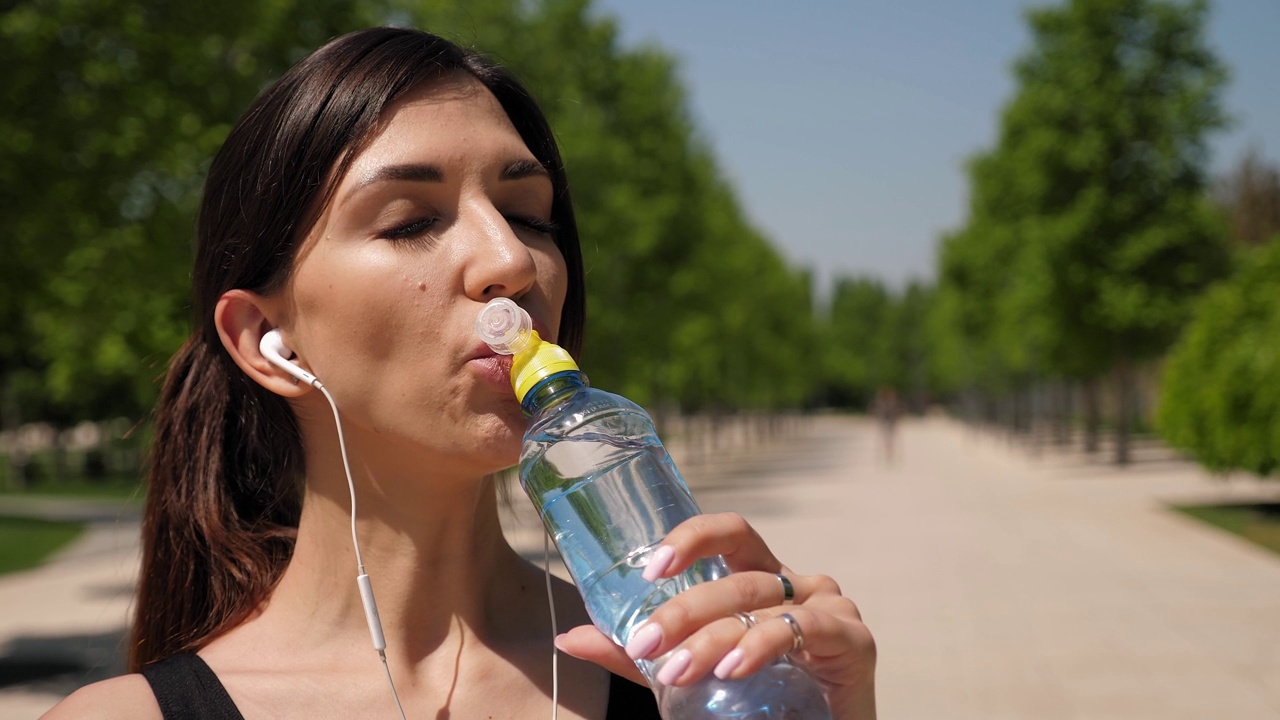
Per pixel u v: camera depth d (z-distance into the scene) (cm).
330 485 134
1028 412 5359
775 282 5475
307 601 133
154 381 177
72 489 3584
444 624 135
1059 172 3047
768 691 107
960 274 4856
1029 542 1552
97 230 930
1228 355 1775
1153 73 2973
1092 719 706
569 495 119
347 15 1166
